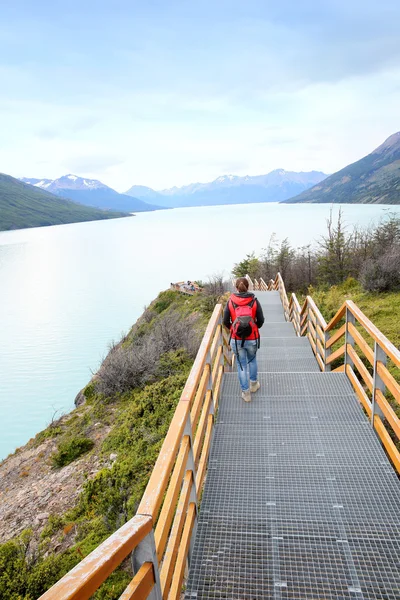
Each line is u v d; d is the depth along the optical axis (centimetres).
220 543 303
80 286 12219
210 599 260
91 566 130
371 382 443
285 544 299
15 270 16538
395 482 359
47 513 691
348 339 558
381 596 256
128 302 9544
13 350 5997
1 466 1084
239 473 381
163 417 854
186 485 293
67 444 942
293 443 424
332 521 319
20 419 3466
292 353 877
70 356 5478
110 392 1241
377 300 1338
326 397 521
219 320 568
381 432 409
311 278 2894
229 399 530
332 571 276
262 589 265
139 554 185
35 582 475
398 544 295
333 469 380
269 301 1947
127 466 662
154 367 1248
